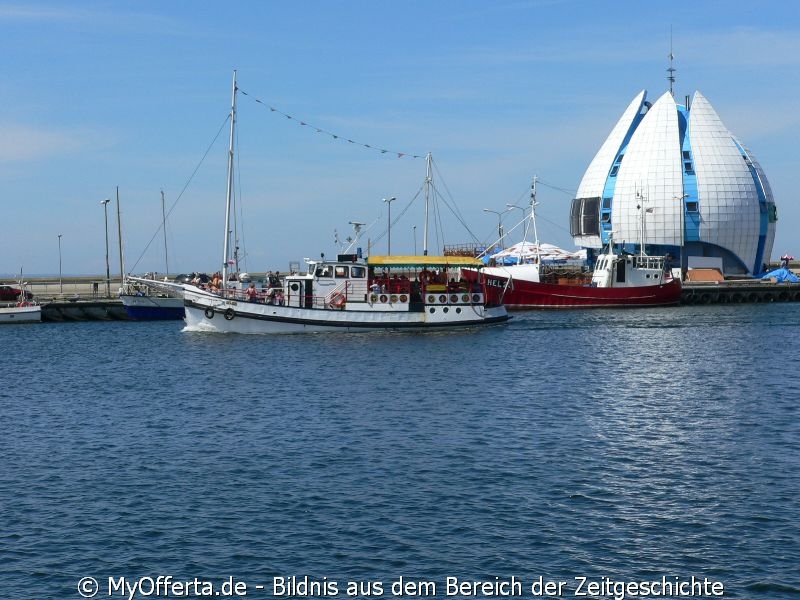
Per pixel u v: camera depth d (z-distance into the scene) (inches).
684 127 7495.1
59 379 2470.5
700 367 2610.7
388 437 1636.3
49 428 1785.2
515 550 1088.2
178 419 1843.0
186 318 3299.7
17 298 4734.3
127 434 1710.1
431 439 1620.3
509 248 5807.1
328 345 2992.1
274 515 1208.2
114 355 2960.1
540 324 3993.6
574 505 1243.2
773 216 7618.1
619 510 1222.3
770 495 1284.4
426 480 1357.0
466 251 4894.2
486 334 3376.0
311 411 1892.2
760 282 6510.8
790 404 1988.2
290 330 3233.3
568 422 1779.0
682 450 1547.7
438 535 1133.7
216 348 2960.1
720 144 7322.8
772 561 1052.5
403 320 3312.0
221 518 1199.6
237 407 1959.9
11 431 1763.0
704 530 1147.9
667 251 7352.4
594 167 7642.7
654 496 1283.2
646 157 7268.7
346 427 1726.1
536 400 2028.8
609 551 1085.8
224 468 1441.9
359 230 3405.5
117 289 5748.0
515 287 4773.6
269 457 1503.4
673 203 7165.4
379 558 1066.7
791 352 2984.7
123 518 1206.3
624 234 7337.6
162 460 1501.0
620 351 2994.6
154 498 1289.4
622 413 1878.7
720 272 6914.4
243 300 3223.4
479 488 1316.4
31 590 999.0
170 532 1152.8
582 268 6097.4
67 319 4463.6
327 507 1235.2
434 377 2356.1
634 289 5049.2
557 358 2783.0
